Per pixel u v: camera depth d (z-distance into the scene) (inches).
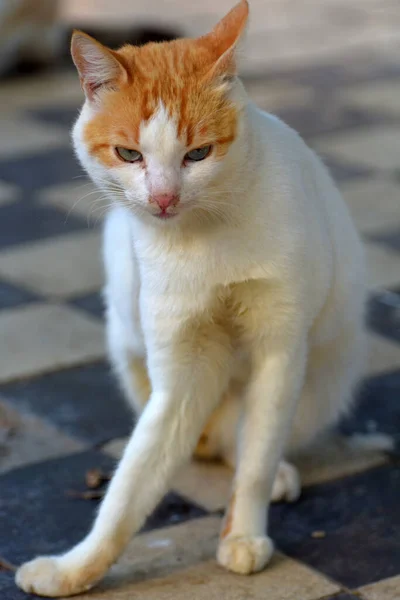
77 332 153.9
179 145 88.9
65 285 169.3
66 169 220.2
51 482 117.0
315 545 103.1
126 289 108.5
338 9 368.2
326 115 248.2
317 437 124.6
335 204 107.8
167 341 96.6
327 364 112.4
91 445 125.0
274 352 98.6
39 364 144.5
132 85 90.6
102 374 142.4
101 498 113.3
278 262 93.9
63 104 263.9
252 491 99.6
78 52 92.0
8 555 102.9
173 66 91.6
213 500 112.3
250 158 92.5
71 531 107.3
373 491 113.7
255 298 95.7
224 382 102.0
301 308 96.8
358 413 131.6
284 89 270.7
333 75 283.0
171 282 94.3
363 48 311.9
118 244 111.0
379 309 158.6
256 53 308.5
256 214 92.8
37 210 199.8
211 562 100.1
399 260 174.2
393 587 95.3
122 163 91.7
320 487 114.7
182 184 89.8
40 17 292.7
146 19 324.5
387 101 258.5
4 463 121.3
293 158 99.6
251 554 97.2
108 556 95.4
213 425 115.7
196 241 93.1
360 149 225.5
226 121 90.2
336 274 106.1
